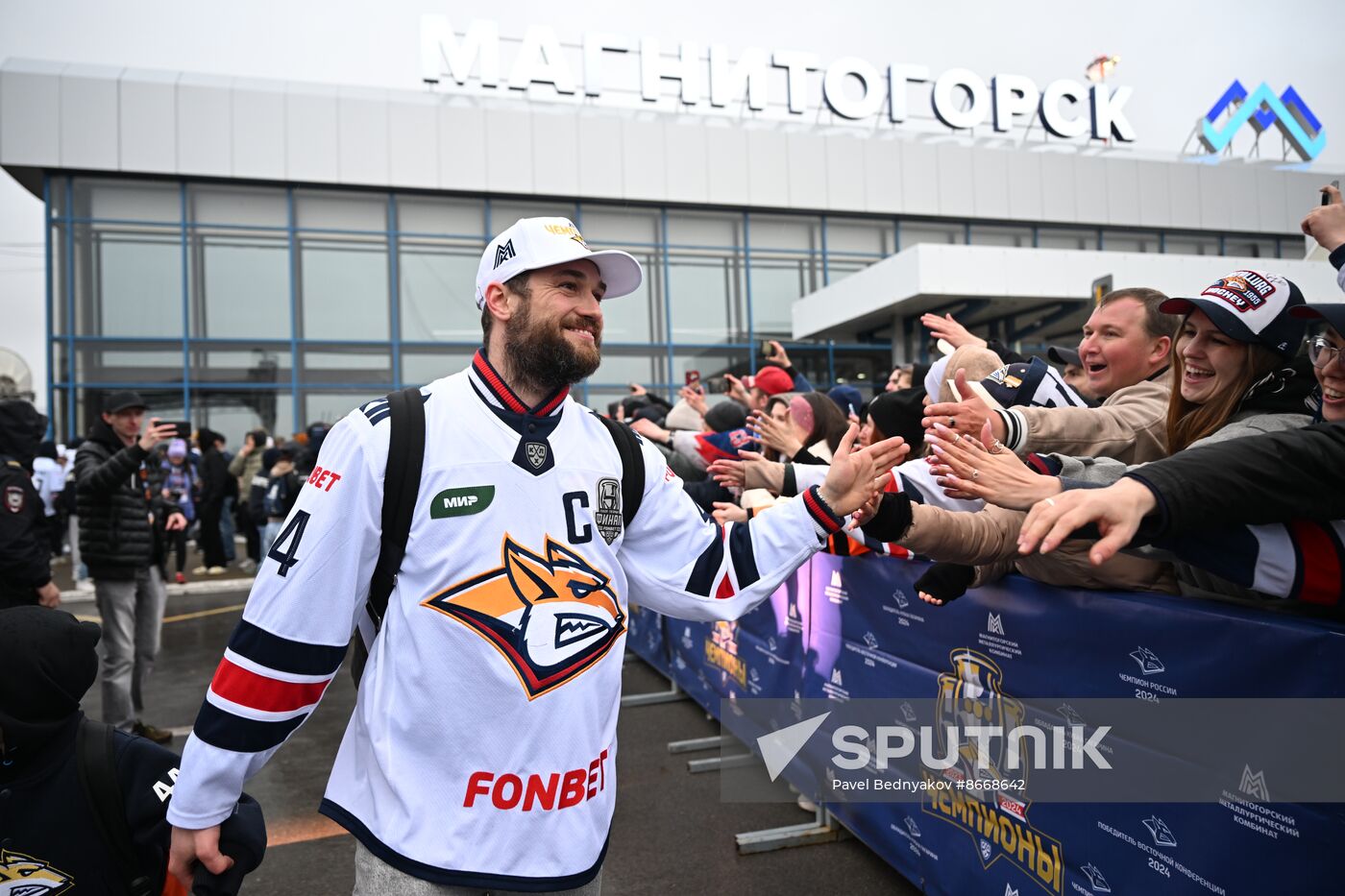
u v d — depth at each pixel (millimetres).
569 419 1504
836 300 16781
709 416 4648
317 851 3121
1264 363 1580
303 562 1308
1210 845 1479
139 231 14758
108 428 4258
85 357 14500
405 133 15711
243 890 2828
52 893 1451
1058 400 2268
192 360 14945
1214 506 1145
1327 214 1619
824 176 17672
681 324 17281
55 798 1438
